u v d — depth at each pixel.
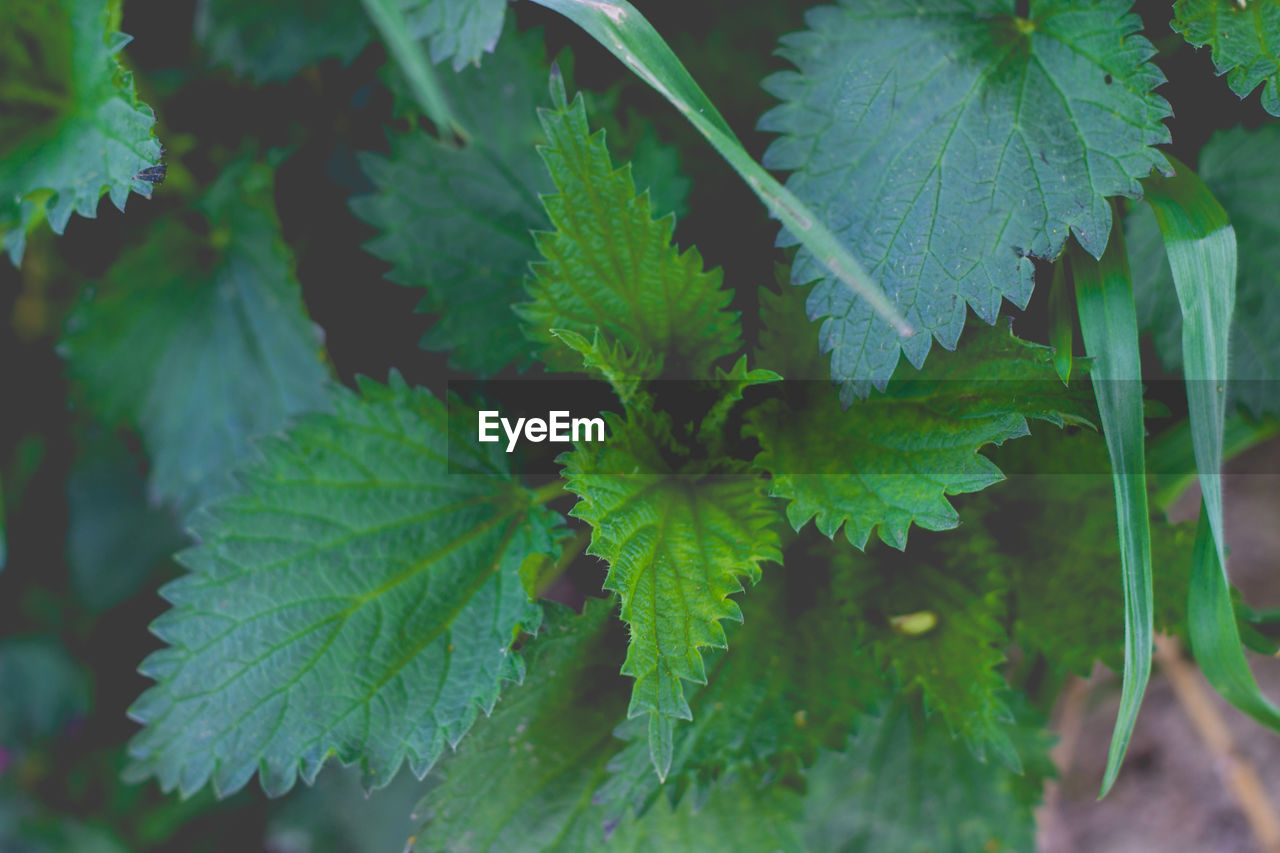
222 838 0.56
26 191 0.41
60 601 0.55
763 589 0.41
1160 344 0.43
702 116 0.38
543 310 0.39
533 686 0.41
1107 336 0.39
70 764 0.57
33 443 0.53
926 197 0.39
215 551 0.41
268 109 0.46
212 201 0.46
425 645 0.40
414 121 0.43
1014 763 0.40
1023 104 0.39
